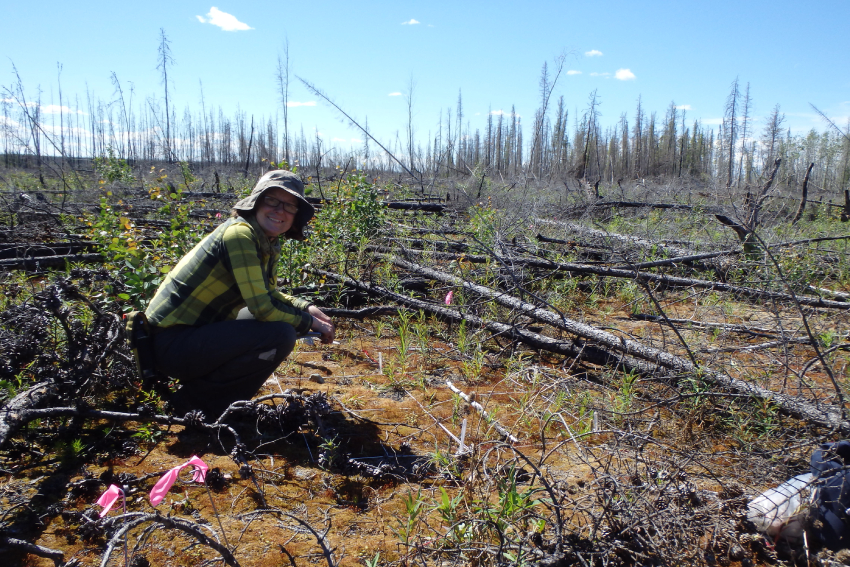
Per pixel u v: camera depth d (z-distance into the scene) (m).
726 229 7.87
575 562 1.92
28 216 8.67
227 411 2.90
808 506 2.11
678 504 2.19
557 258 6.62
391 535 2.21
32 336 3.34
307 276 5.71
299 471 2.68
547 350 4.29
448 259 7.05
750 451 2.72
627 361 3.87
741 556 2.10
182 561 2.01
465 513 2.21
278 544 2.13
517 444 2.98
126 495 2.39
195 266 2.95
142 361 3.00
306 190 6.48
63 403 2.91
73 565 1.94
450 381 3.91
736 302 5.77
